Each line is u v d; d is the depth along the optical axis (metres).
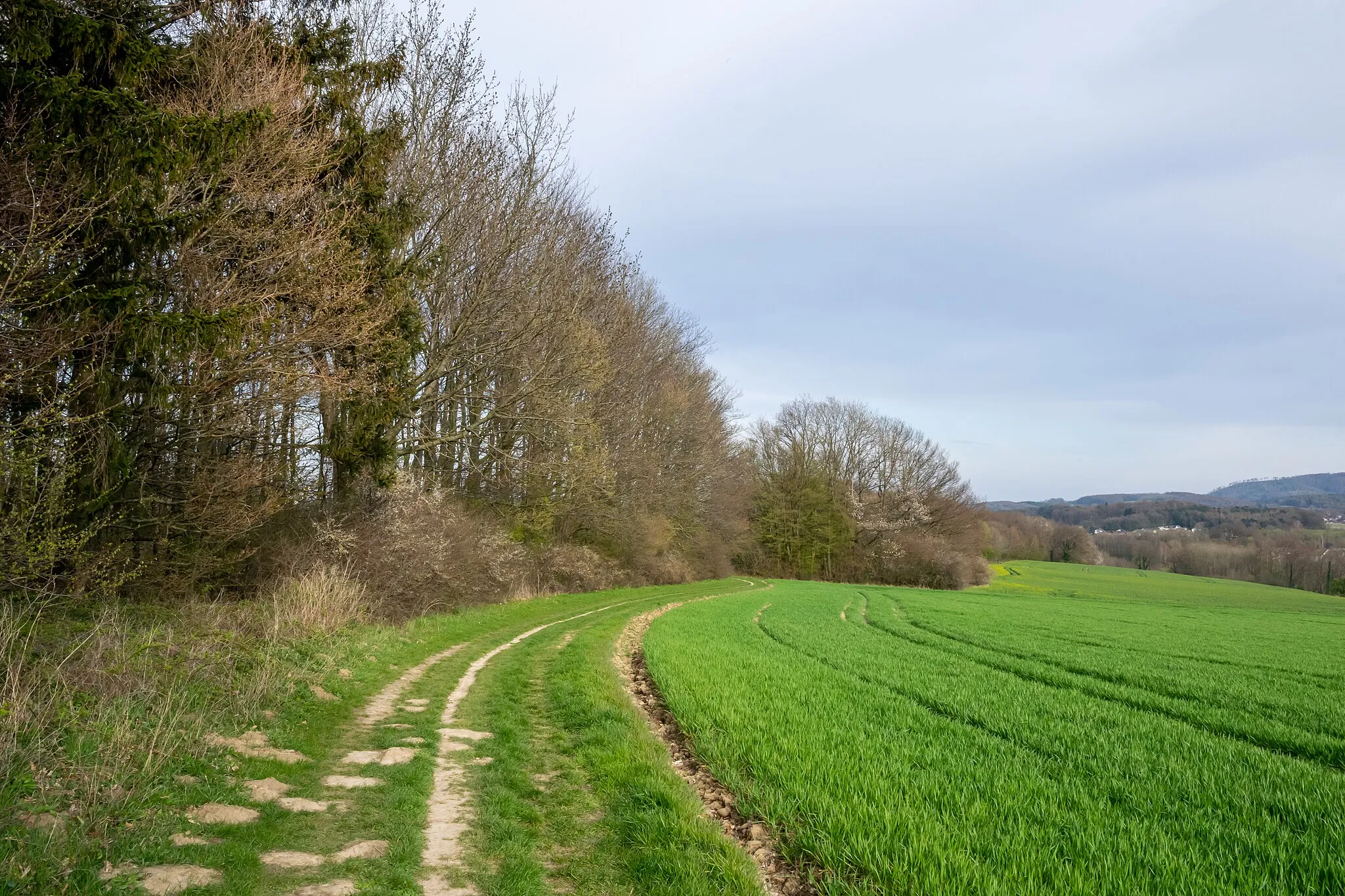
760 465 71.88
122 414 10.88
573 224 28.48
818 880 5.42
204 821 5.60
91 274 10.29
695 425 45.66
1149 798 7.30
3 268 8.23
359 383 15.38
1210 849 5.88
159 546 13.66
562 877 5.38
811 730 9.14
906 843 5.71
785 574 69.06
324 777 7.11
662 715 10.88
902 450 74.38
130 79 10.65
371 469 18.53
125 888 4.40
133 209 10.03
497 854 5.59
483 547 24.27
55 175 9.50
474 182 22.53
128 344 10.23
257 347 12.78
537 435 25.77
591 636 18.05
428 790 6.90
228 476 13.85
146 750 6.37
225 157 11.16
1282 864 5.57
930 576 68.62
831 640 20.92
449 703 10.55
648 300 42.62
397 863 5.28
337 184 16.34
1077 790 7.34
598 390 28.25
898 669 15.69
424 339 22.75
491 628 19.44
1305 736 10.98
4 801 4.93
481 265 22.61
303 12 17.66
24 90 9.36
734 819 6.70
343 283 13.77
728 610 28.38
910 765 7.94
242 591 16.00
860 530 71.69
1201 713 12.66
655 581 45.22
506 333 23.73
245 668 9.75
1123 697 14.19
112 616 10.32
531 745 8.69
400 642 14.96
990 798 6.90
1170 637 27.42
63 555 9.83
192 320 10.10
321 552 16.89
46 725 6.23
